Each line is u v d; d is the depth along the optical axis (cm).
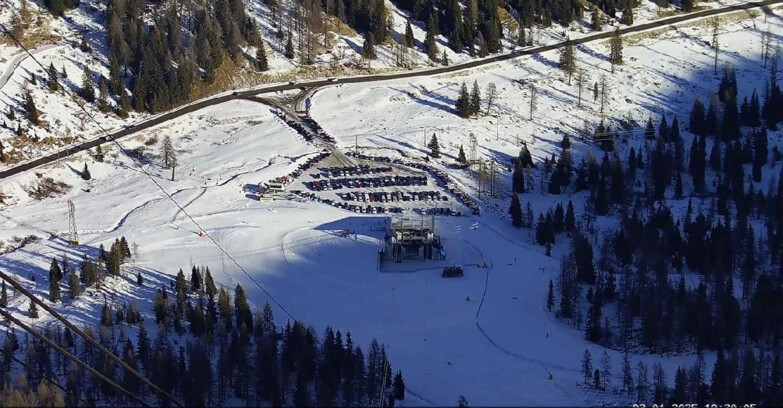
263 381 16925
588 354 17788
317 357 17675
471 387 16962
